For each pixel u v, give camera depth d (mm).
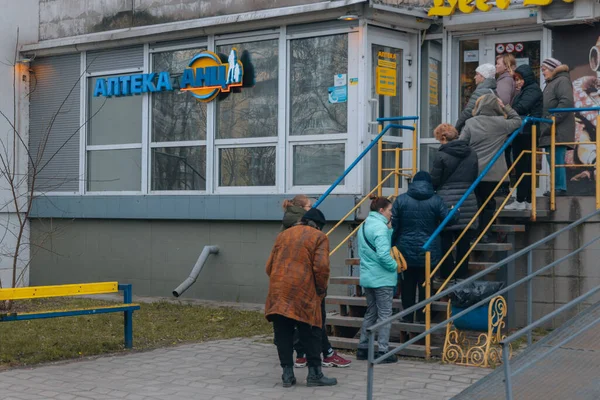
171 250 13883
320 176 12438
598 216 10328
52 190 15164
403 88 12547
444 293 7234
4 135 15086
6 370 8523
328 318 9906
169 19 13898
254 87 13094
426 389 7680
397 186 11633
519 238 10906
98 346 9664
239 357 9242
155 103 14133
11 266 15148
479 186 10109
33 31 15406
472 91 12562
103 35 14422
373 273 8766
